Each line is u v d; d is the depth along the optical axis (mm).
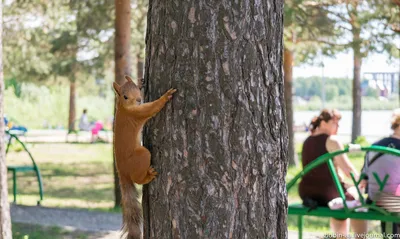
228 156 3205
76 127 41969
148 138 3408
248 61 3213
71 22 21453
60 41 21859
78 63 23625
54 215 9977
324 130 6457
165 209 3318
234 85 3195
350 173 5922
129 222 3473
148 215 3430
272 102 3307
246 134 3219
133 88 3400
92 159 23062
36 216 9828
